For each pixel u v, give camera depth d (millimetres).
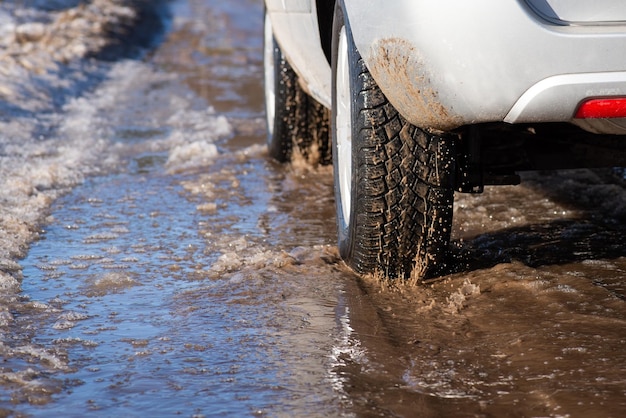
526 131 8344
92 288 7582
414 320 6754
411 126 7031
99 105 17578
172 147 13539
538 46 6066
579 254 8117
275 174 11672
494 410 5328
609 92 6137
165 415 5355
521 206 9750
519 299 7082
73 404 5504
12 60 20547
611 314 6699
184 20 36000
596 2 6105
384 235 7242
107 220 9680
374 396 5551
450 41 6156
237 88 19703
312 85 9906
